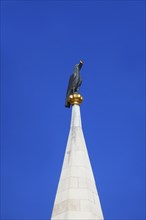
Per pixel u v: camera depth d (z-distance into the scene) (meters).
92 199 24.95
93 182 25.94
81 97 29.17
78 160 26.42
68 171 26.02
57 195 25.34
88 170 26.25
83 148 27.14
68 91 30.19
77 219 23.83
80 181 25.44
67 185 25.36
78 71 30.25
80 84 30.00
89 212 24.22
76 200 24.58
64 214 24.17
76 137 27.55
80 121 28.45
